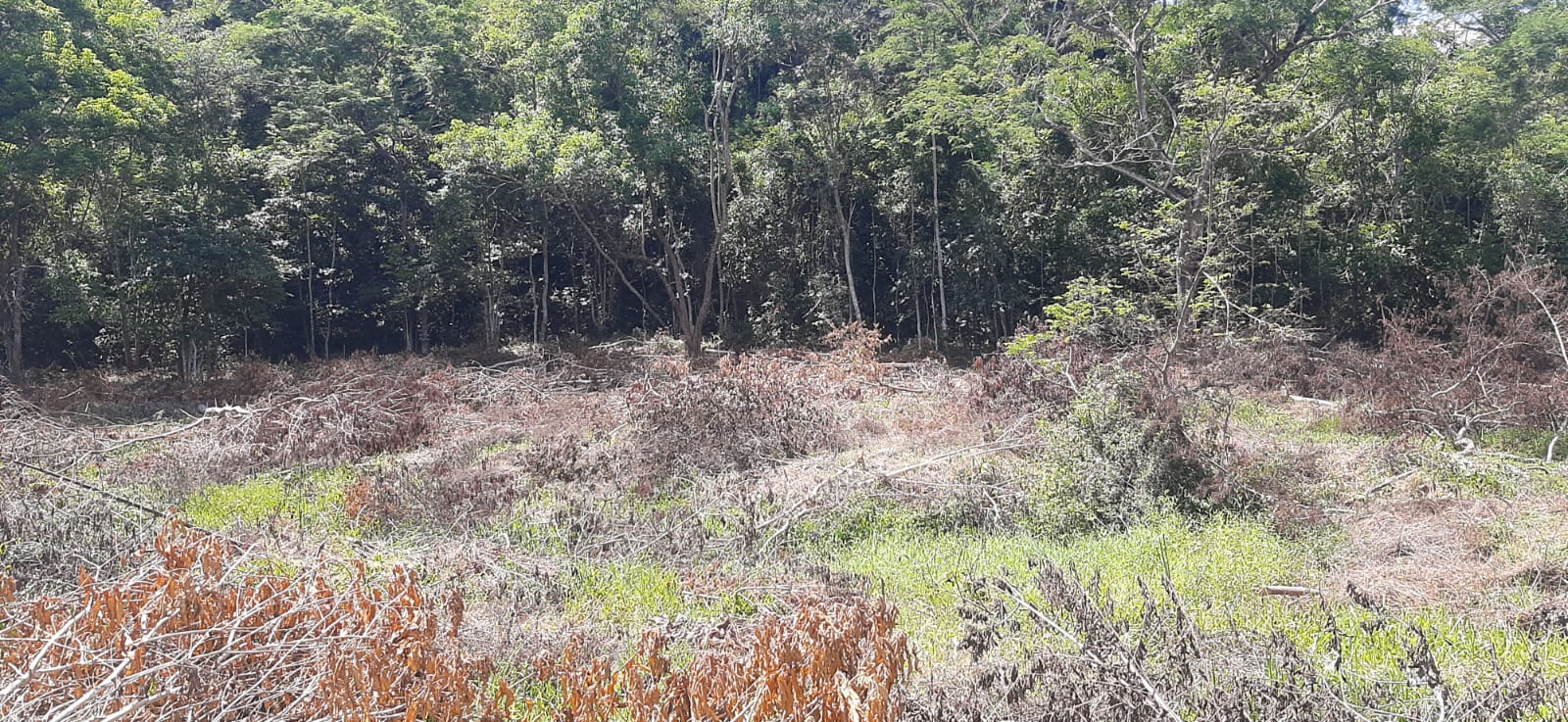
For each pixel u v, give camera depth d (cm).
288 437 1239
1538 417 1121
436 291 2755
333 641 418
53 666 373
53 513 798
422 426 1370
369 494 946
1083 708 432
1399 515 818
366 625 440
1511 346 1238
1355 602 581
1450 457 945
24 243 2414
